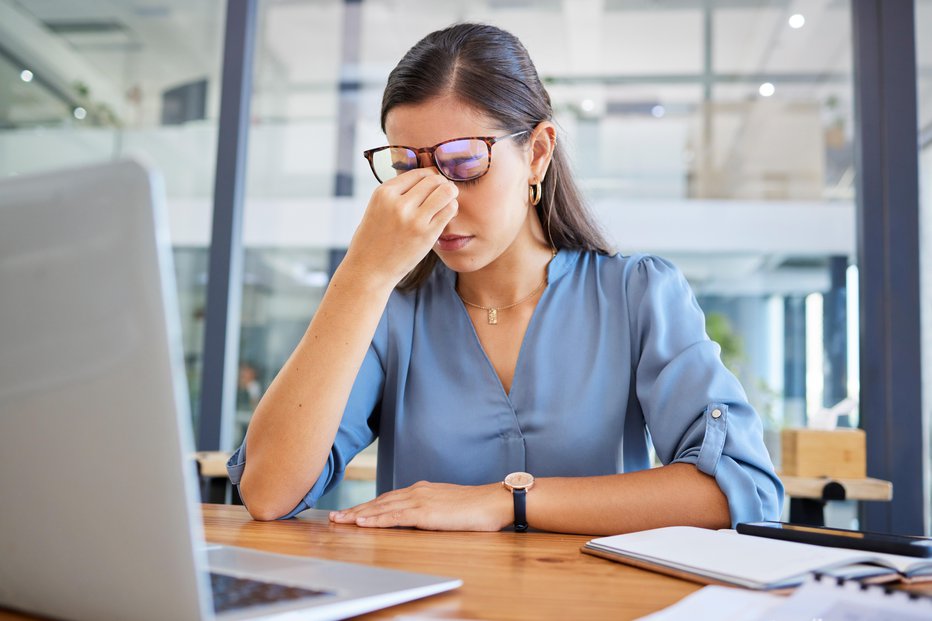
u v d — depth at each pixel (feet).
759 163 9.04
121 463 1.37
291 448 3.21
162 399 1.32
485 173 3.40
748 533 2.63
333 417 3.28
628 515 2.92
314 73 9.33
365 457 7.16
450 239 3.48
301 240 9.18
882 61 8.18
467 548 2.53
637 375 3.77
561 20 9.34
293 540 2.65
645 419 3.83
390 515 2.99
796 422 8.65
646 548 2.31
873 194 8.13
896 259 7.95
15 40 9.38
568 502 2.95
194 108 9.13
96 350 1.36
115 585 1.42
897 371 7.83
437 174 3.29
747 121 9.09
